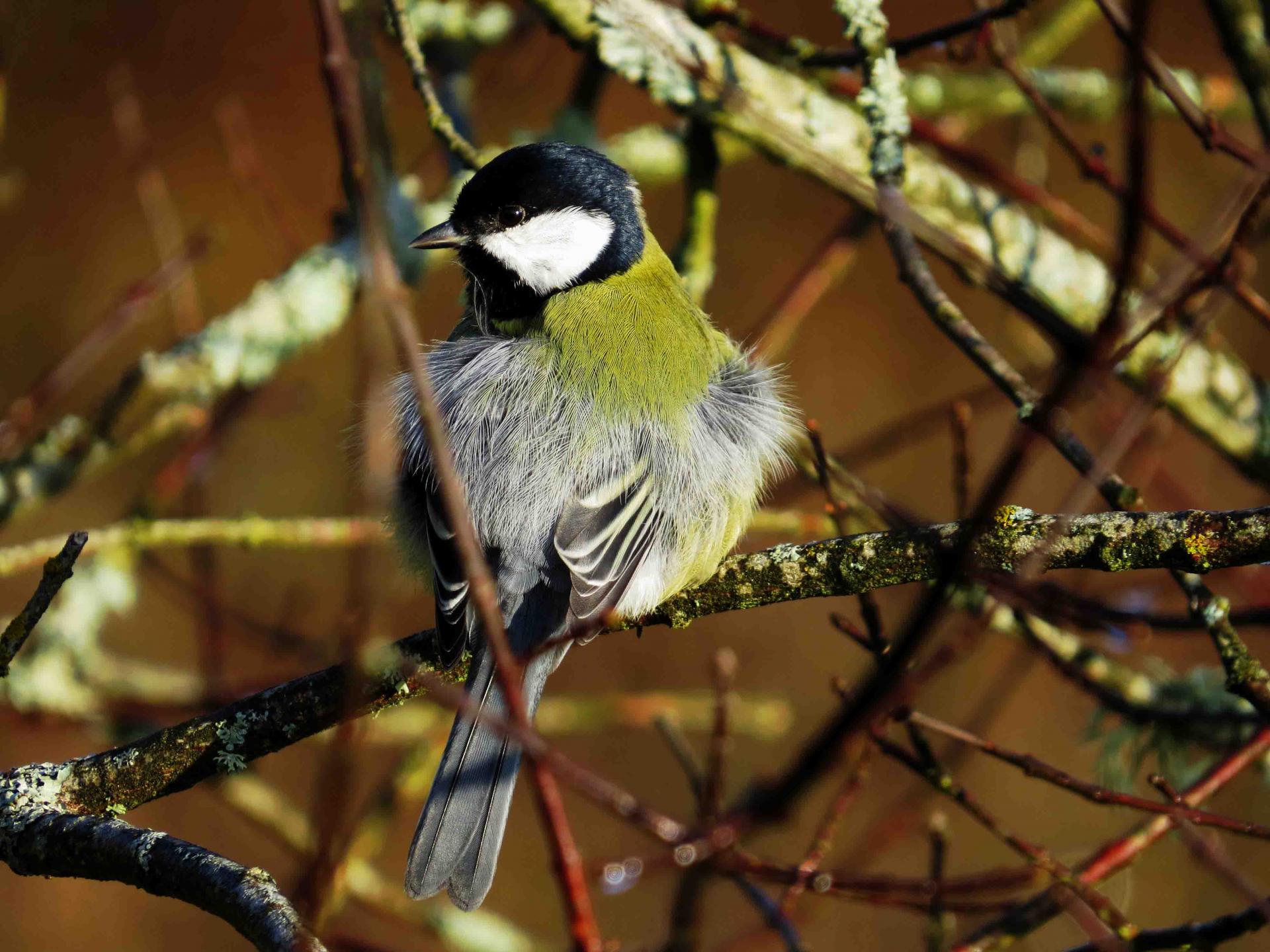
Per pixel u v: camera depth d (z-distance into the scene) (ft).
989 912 23.54
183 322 37.37
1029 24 46.60
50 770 20.38
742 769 49.73
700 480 23.75
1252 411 31.09
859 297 58.75
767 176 60.90
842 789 23.48
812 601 53.21
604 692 51.78
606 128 60.23
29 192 58.80
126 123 42.83
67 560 18.40
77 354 35.70
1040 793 47.11
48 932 46.39
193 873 16.80
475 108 52.08
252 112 61.82
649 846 48.73
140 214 59.31
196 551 37.52
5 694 34.60
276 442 53.57
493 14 38.73
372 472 14.49
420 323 58.65
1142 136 13.29
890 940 45.16
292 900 22.00
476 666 21.71
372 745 44.88
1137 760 29.35
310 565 50.75
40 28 59.93
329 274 35.14
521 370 24.21
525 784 50.14
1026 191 30.30
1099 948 20.65
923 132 30.99
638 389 23.94
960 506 24.80
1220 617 21.84
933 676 22.88
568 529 22.58
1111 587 33.45
